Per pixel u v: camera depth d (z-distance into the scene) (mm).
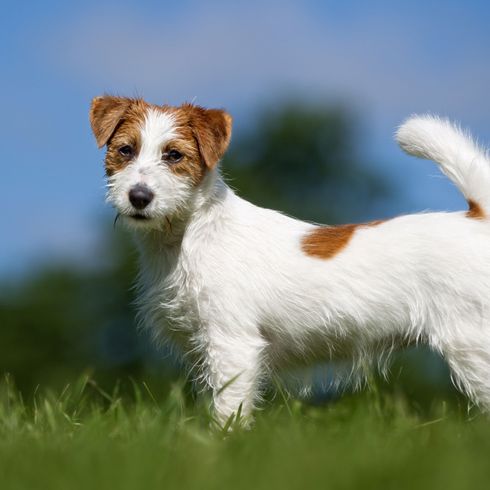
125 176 8445
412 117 8930
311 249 8609
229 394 8336
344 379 9164
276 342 8773
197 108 8828
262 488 5195
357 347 8742
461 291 8117
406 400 10500
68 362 38281
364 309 8430
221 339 8438
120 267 39219
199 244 8539
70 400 8922
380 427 7539
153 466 5672
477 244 8211
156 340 9281
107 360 37219
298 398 9398
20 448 6555
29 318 39938
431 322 8258
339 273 8477
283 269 8523
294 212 41406
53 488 5340
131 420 8078
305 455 5953
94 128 8969
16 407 8883
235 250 8539
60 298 40875
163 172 8422
